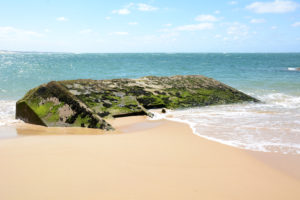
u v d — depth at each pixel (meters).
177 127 7.56
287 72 31.16
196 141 6.14
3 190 3.63
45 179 3.96
